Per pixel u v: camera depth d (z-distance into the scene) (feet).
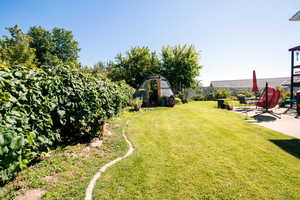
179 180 6.84
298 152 9.57
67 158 8.55
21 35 57.00
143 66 65.92
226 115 23.86
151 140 12.35
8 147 4.60
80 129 11.39
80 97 10.00
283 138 12.26
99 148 10.33
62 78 9.17
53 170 7.23
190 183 6.63
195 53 62.49
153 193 6.01
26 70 6.95
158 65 66.28
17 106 5.85
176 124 18.04
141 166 8.08
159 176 7.16
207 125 17.28
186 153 9.74
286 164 8.11
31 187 5.94
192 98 65.36
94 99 11.25
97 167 7.89
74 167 7.70
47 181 6.41
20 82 6.16
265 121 18.79
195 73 62.44
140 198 5.74
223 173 7.37
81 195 5.78
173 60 62.64
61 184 6.31
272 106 23.95
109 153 9.68
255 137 12.67
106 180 6.79
